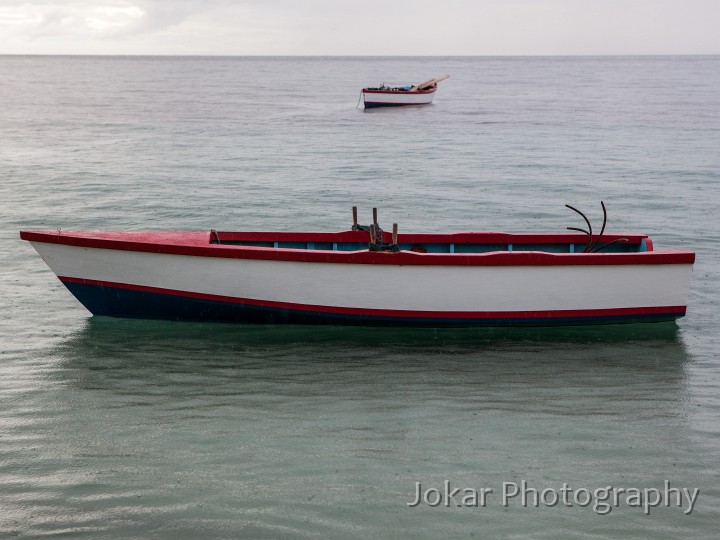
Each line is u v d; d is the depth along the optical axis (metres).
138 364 10.71
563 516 7.10
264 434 8.60
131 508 7.15
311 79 154.50
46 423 8.84
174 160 34.44
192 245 11.76
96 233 12.39
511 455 8.16
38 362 10.76
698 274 15.46
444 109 67.88
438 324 11.98
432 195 25.38
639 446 8.38
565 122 53.78
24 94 93.06
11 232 19.20
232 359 10.93
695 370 10.62
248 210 22.69
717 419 9.05
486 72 197.38
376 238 11.97
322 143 42.12
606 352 11.32
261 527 6.89
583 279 11.73
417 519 7.04
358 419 8.98
